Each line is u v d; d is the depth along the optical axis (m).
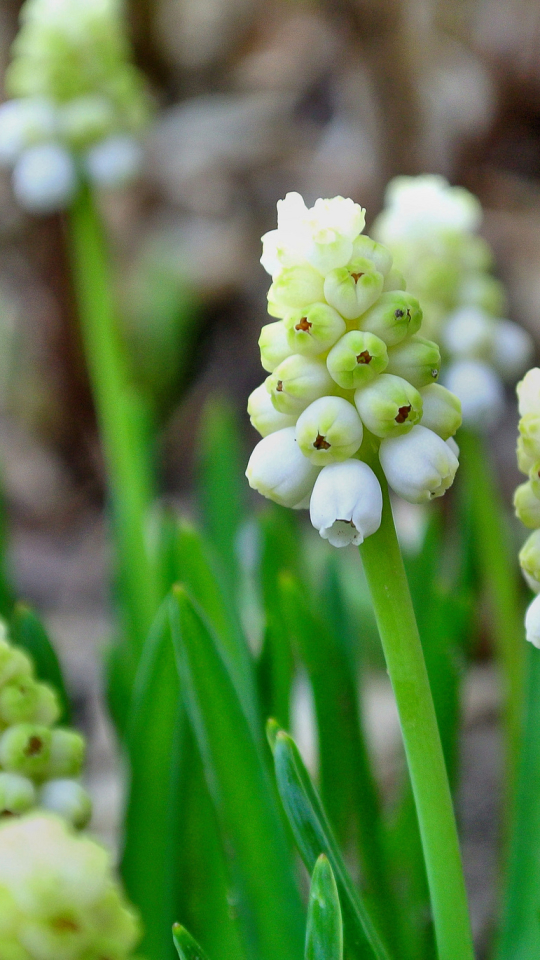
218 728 0.30
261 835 0.30
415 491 0.26
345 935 0.28
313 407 0.26
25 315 1.03
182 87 1.33
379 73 0.94
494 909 0.37
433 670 0.34
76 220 0.48
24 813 0.27
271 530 0.41
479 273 0.46
